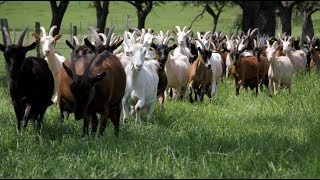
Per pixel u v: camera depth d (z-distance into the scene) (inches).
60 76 452.1
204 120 573.0
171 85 745.0
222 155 392.8
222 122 561.6
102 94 439.2
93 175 343.3
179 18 2972.4
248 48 1060.5
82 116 411.5
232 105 694.5
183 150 405.4
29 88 472.7
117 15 2903.5
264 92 876.0
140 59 527.2
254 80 857.5
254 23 1763.0
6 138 458.9
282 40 1117.1
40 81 482.0
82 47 581.3
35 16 3061.0
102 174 349.1
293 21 2343.8
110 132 474.6
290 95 732.0
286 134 494.9
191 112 625.6
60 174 352.5
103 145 409.7
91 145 415.2
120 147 407.2
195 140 443.8
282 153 401.4
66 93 442.0
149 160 380.8
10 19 2910.9
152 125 523.5
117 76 465.1
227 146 433.1
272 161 389.4
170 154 394.3
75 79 411.8
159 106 649.6
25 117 466.6
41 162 381.1
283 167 382.3
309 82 823.7
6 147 438.6
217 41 1198.3
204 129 502.6
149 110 565.3
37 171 361.7
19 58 460.1
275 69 818.8
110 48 550.0
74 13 3061.0
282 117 583.5
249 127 536.1
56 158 390.0
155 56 737.0
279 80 823.1
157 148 413.7
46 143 438.6
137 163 374.3
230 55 848.3
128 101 541.3
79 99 410.9
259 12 1743.4
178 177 349.7
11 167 375.6
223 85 922.7
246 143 433.1
